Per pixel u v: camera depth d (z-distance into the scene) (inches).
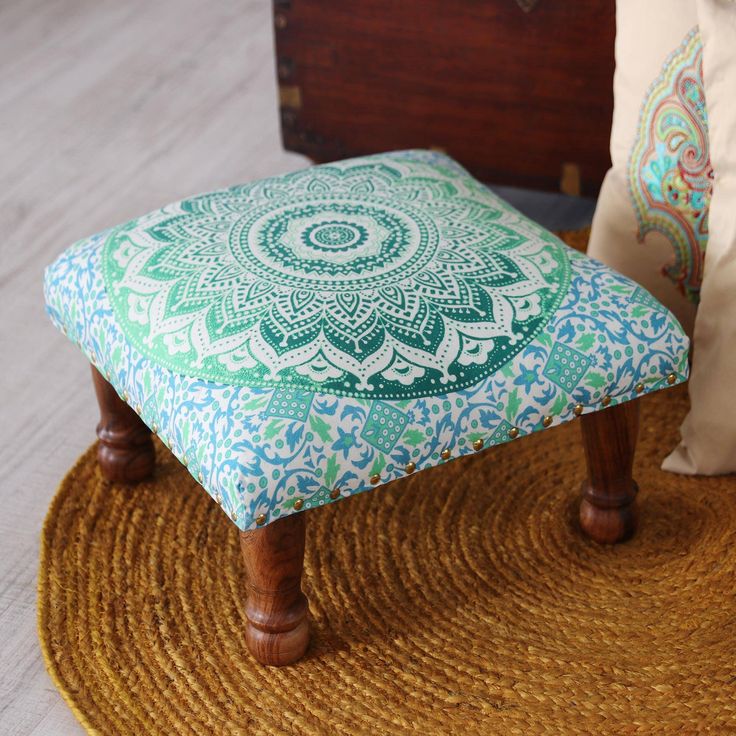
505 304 41.3
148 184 77.3
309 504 38.4
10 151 81.0
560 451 54.2
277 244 43.6
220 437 37.9
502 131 68.4
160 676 43.2
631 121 51.9
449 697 42.2
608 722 41.1
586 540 49.4
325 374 38.7
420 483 52.3
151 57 94.3
